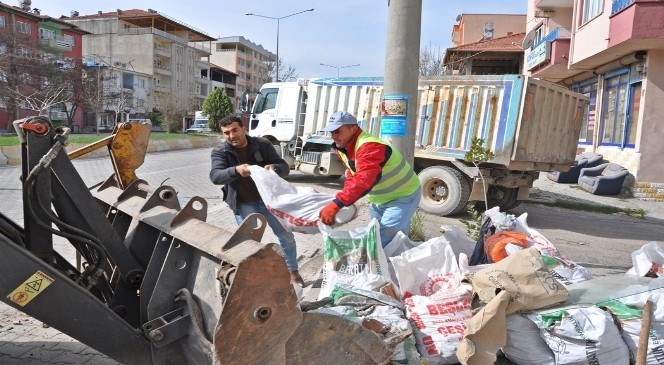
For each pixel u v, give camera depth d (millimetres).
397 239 4301
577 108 10594
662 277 3807
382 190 4422
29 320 4086
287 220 4137
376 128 10859
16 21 47781
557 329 3201
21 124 2568
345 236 3947
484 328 3113
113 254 2859
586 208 11945
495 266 3525
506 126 9000
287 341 2209
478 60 31078
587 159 16234
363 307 3410
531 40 22312
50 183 2639
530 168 9539
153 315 2463
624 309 3344
